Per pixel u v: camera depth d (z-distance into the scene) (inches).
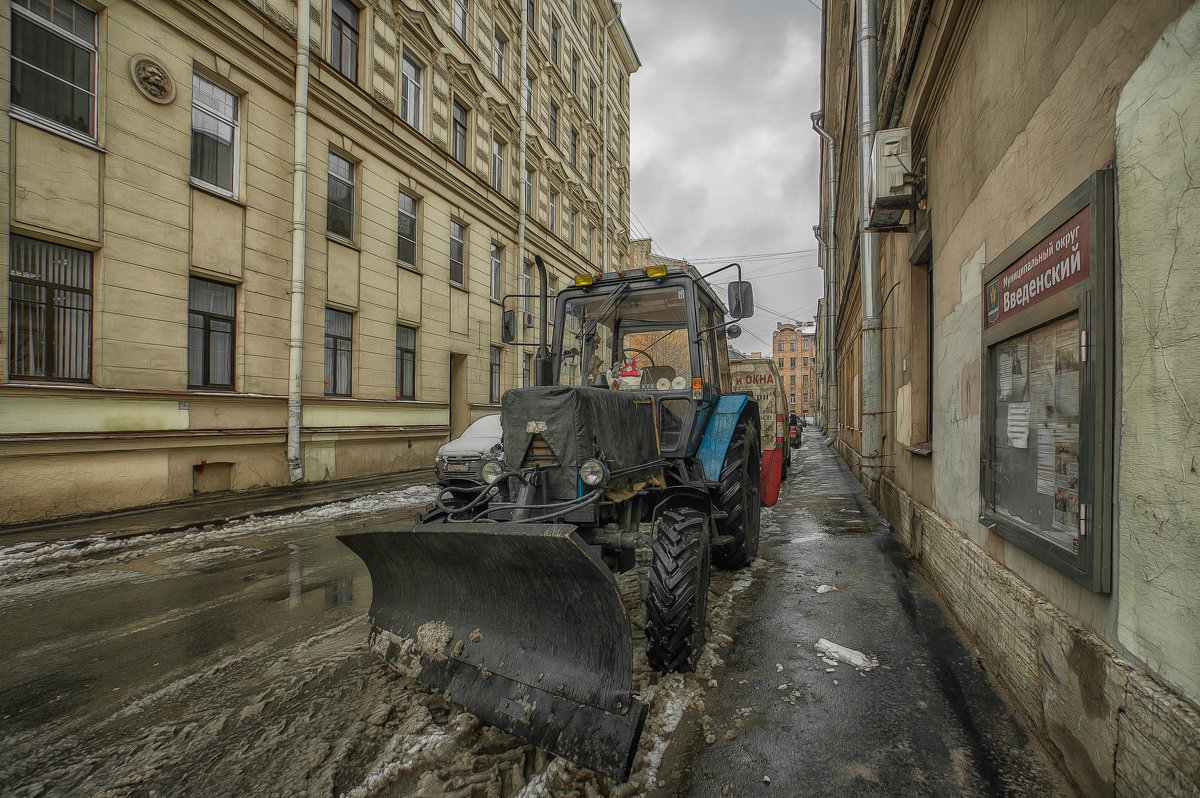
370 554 127.1
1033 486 102.5
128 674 125.0
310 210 414.3
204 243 338.6
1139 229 69.4
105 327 289.0
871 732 100.7
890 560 219.6
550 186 804.0
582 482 126.4
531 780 87.4
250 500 336.8
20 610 166.6
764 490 276.5
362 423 456.8
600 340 195.3
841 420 860.6
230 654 135.1
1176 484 62.7
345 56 457.1
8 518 252.8
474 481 322.7
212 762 92.7
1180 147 61.9
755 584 192.1
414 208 534.0
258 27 371.2
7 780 88.8
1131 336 71.4
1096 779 76.6
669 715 106.6
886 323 326.6
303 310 397.1
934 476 189.3
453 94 580.7
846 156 641.0
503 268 681.6
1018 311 107.2
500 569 106.5
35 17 269.9
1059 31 95.0
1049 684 92.5
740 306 163.2
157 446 308.3
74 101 282.8
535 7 761.0
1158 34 65.8
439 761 91.5
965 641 139.3
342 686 117.9
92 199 284.5
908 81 218.2
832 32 702.5
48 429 265.3
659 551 127.1
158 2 313.4
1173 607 63.1
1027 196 108.3
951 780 86.7
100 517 279.6
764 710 108.8
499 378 674.8
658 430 169.5
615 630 93.4
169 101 318.7
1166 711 61.6
